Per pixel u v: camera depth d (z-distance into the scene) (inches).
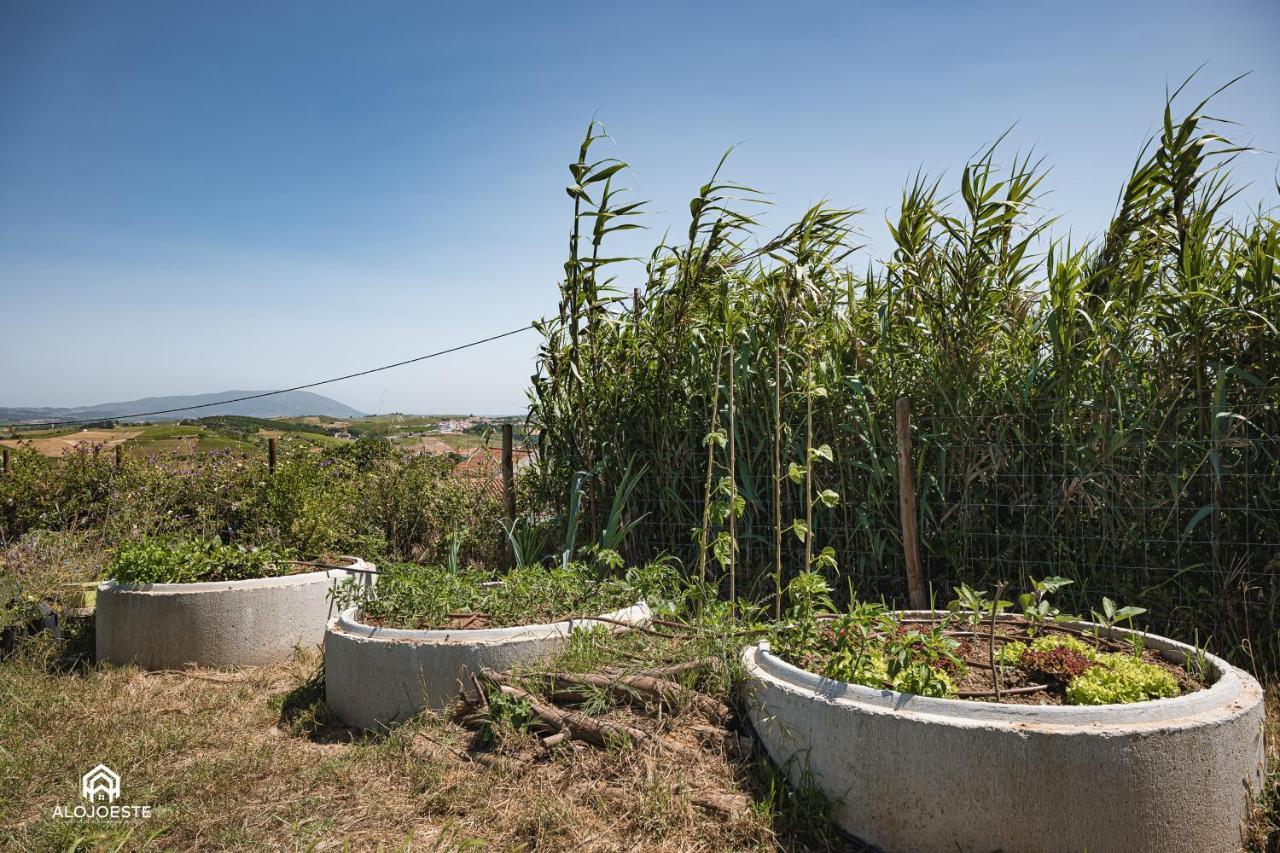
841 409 240.8
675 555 266.2
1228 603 193.3
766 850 134.4
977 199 223.1
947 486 228.1
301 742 194.4
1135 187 215.9
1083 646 159.5
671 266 281.6
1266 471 195.8
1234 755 128.6
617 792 150.6
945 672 151.3
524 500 316.2
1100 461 206.5
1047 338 223.3
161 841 148.5
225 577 268.1
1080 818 121.8
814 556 243.8
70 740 191.3
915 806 130.9
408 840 142.9
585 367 292.4
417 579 219.3
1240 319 198.2
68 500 500.4
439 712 189.6
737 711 168.6
